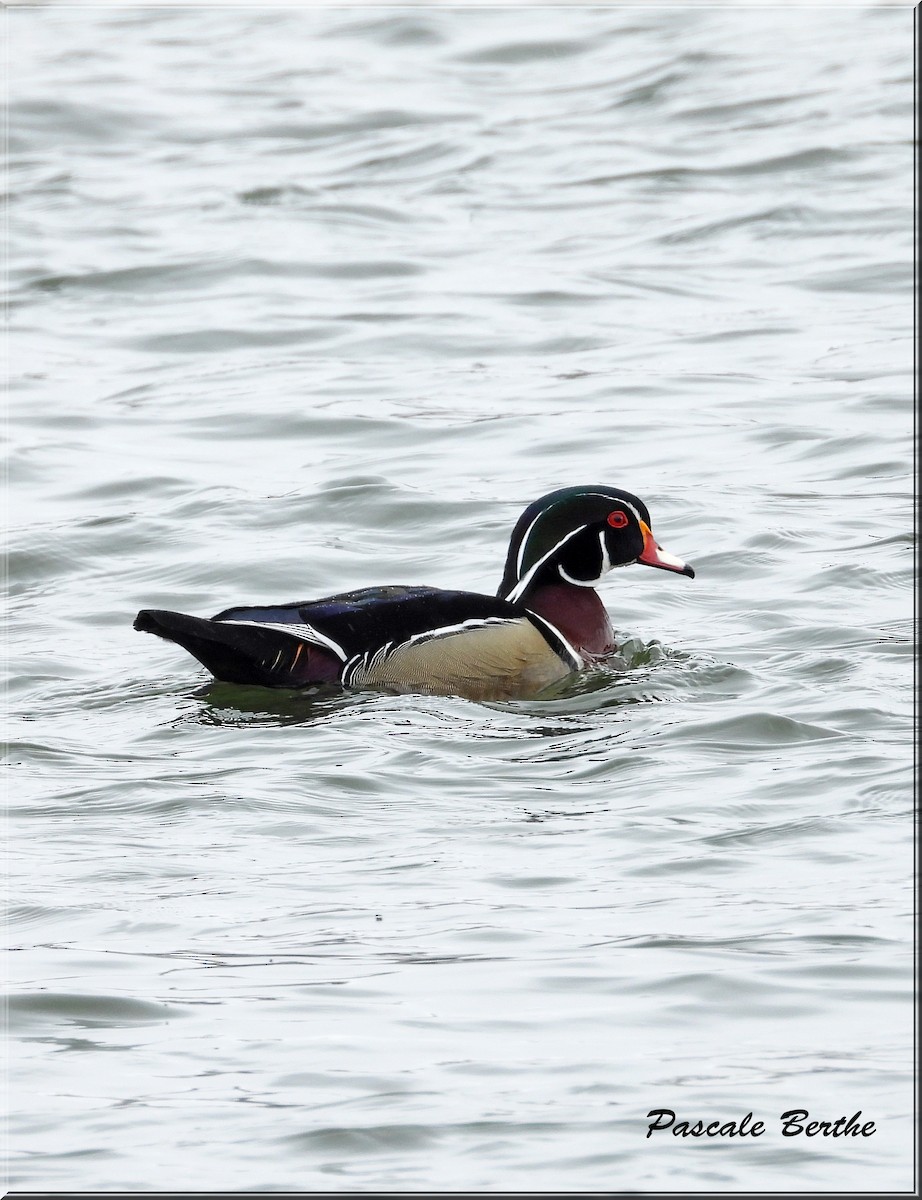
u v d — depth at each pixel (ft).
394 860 36.47
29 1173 25.41
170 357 84.74
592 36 145.48
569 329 85.92
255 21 156.56
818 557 57.16
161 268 98.37
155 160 122.11
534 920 33.19
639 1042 28.60
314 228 105.29
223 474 67.97
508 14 151.64
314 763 42.27
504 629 48.65
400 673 47.73
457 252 100.22
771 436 69.72
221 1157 25.71
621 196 109.09
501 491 64.80
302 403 76.07
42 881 35.73
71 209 110.93
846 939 31.78
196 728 44.91
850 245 97.45
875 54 134.92
